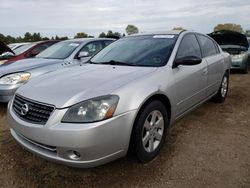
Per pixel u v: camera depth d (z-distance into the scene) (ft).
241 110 16.69
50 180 9.43
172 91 11.18
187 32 14.42
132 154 9.82
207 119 15.07
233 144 11.83
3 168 10.18
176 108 11.76
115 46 14.47
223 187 8.78
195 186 8.87
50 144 8.46
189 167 10.00
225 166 10.00
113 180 9.34
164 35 13.84
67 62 19.38
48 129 8.43
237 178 9.23
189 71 12.60
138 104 9.25
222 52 18.16
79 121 8.34
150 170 9.86
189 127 13.88
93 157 8.43
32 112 9.16
